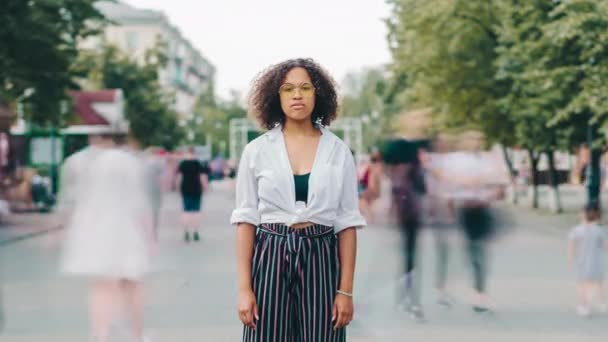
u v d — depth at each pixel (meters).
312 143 3.42
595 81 17.50
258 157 3.37
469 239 8.38
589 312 8.29
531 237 17.59
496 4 22.34
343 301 3.36
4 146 23.61
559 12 17.33
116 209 6.68
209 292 9.84
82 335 7.39
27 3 21.22
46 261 13.63
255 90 3.54
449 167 8.41
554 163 25.55
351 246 3.41
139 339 6.75
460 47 25.08
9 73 21.36
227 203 34.31
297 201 3.33
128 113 45.41
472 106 26.27
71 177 6.73
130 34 98.81
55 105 23.81
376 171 12.44
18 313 8.54
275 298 3.32
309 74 3.46
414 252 7.79
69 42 22.94
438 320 7.88
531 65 19.28
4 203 8.07
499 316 8.16
